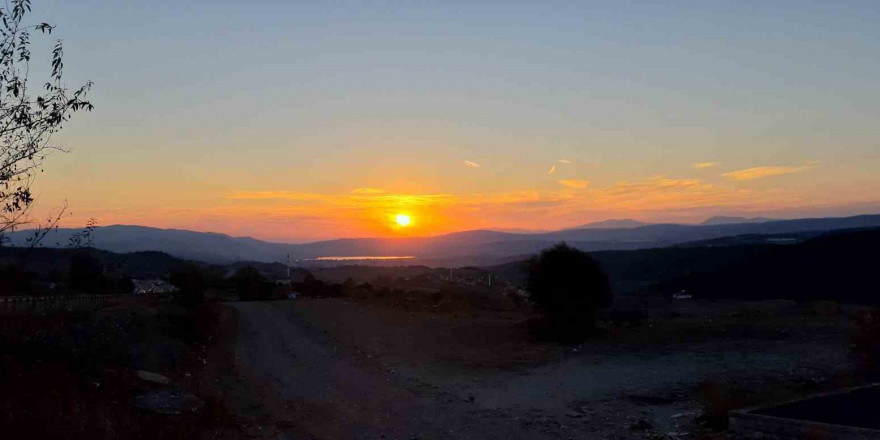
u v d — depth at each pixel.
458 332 31.38
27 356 12.58
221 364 22.59
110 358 16.08
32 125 10.40
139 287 52.34
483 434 13.87
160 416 13.08
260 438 13.43
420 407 16.50
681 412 15.33
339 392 18.38
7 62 10.21
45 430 9.83
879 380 16.66
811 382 17.11
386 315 39.84
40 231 10.77
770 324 26.39
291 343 28.39
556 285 28.94
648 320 32.06
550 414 15.64
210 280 73.50
